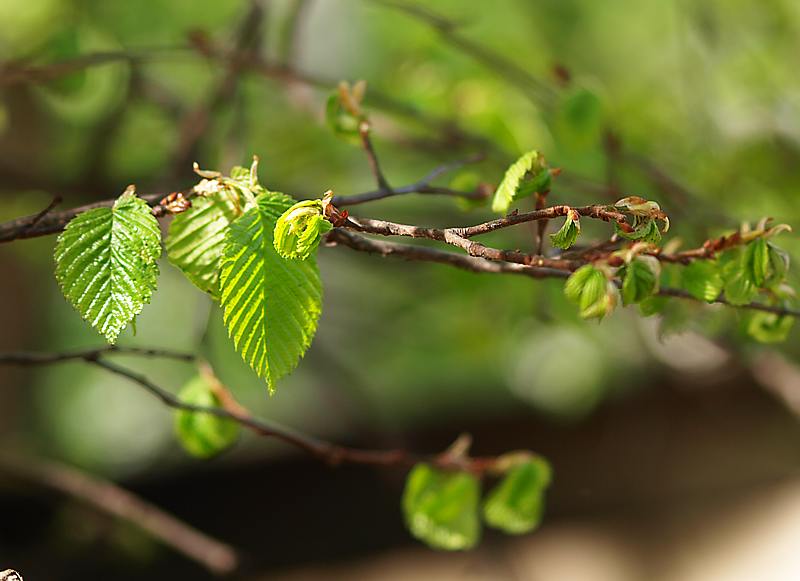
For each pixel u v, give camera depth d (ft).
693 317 2.58
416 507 2.64
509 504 2.64
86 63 3.16
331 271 5.93
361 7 5.89
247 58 3.57
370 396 5.63
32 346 7.27
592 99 2.99
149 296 2.18
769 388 3.79
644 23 7.01
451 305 5.14
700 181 4.42
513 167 2.30
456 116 3.96
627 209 2.21
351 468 7.27
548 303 4.21
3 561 5.71
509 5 6.27
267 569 7.21
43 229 2.29
